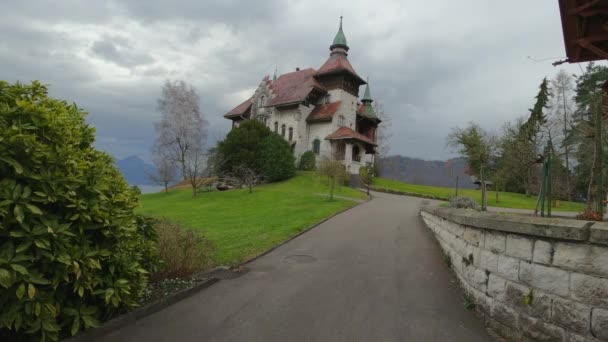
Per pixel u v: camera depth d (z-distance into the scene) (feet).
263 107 161.89
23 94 15.75
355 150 145.79
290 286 23.65
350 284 24.13
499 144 91.71
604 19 24.71
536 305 14.46
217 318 18.24
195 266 25.43
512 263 15.92
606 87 38.01
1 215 12.21
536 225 14.38
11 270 12.12
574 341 12.89
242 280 24.86
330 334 16.60
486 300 17.75
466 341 15.92
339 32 164.35
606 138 30.19
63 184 14.49
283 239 39.75
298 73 171.73
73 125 17.26
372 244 36.91
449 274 26.21
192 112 145.18
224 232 44.75
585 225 12.76
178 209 80.43
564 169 104.37
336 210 65.10
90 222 15.40
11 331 13.78
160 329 16.75
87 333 15.21
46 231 13.20
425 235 41.19
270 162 129.90
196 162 113.70
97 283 15.38
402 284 24.09
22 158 13.60
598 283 12.35
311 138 151.33
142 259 19.79
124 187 18.85
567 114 129.39
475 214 19.44
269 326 17.39
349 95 157.38
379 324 17.69
